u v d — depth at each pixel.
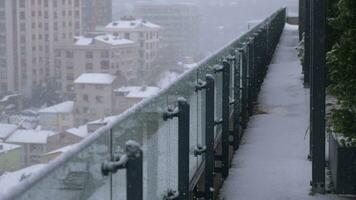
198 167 6.59
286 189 7.50
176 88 5.18
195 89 6.21
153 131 4.37
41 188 2.44
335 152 7.50
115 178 3.43
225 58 8.23
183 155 5.16
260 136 10.37
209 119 6.61
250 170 8.32
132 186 3.42
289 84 15.80
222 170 7.91
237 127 9.38
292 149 9.48
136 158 3.41
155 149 4.46
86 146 2.91
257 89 13.85
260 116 12.03
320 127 7.33
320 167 7.37
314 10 7.19
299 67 19.02
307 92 14.53
